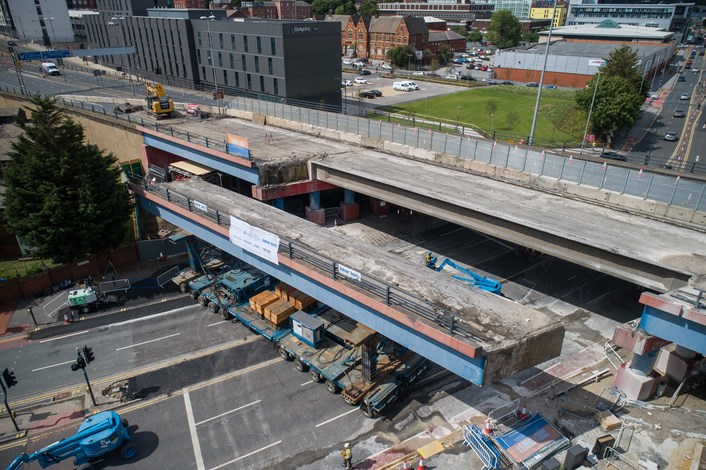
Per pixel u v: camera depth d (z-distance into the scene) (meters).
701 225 29.45
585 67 105.12
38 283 35.88
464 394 25.36
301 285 26.88
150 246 40.50
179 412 24.80
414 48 142.38
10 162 36.62
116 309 34.06
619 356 27.53
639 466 20.31
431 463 21.38
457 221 34.56
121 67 110.62
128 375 27.58
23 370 28.23
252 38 77.62
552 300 33.22
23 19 131.62
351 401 23.97
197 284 34.28
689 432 22.22
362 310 23.64
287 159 43.09
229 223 31.16
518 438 21.69
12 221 34.81
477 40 187.00
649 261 24.86
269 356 28.88
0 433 23.89
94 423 21.73
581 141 68.69
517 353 19.30
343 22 155.50
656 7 179.38
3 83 84.44
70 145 35.31
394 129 47.72
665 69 131.88
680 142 70.75
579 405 23.95
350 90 105.56
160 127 54.31
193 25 87.31
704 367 26.17
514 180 38.28
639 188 32.44
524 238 30.95
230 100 75.94
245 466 21.66
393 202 38.75
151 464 21.89
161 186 39.06
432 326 20.22
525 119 79.56
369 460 21.66
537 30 191.50
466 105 90.75
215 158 45.53
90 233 35.41
